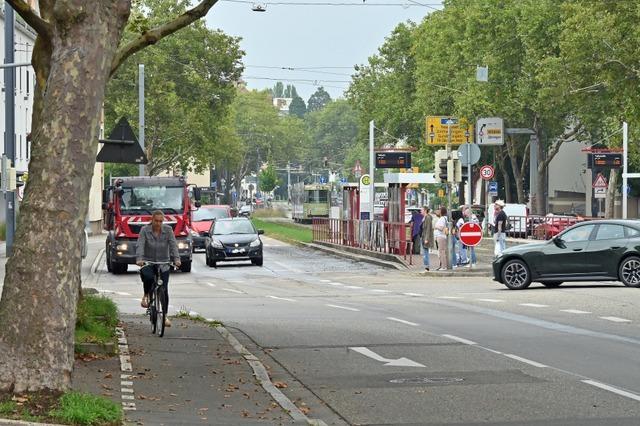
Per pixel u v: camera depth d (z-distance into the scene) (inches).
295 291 1847.9
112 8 591.8
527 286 1712.6
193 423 618.2
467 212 2431.1
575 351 962.1
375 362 912.9
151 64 5211.6
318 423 639.1
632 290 1601.9
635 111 2947.8
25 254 577.3
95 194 5206.7
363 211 3907.5
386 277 2215.8
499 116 4284.0
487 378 818.2
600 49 2920.8
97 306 1069.8
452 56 4557.1
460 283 1961.1
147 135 5265.8
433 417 669.3
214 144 5447.8
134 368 821.9
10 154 2402.8
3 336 577.0
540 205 4372.5
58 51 586.2
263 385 778.2
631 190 5073.8
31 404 566.3
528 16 4013.3
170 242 1081.4
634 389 759.1
